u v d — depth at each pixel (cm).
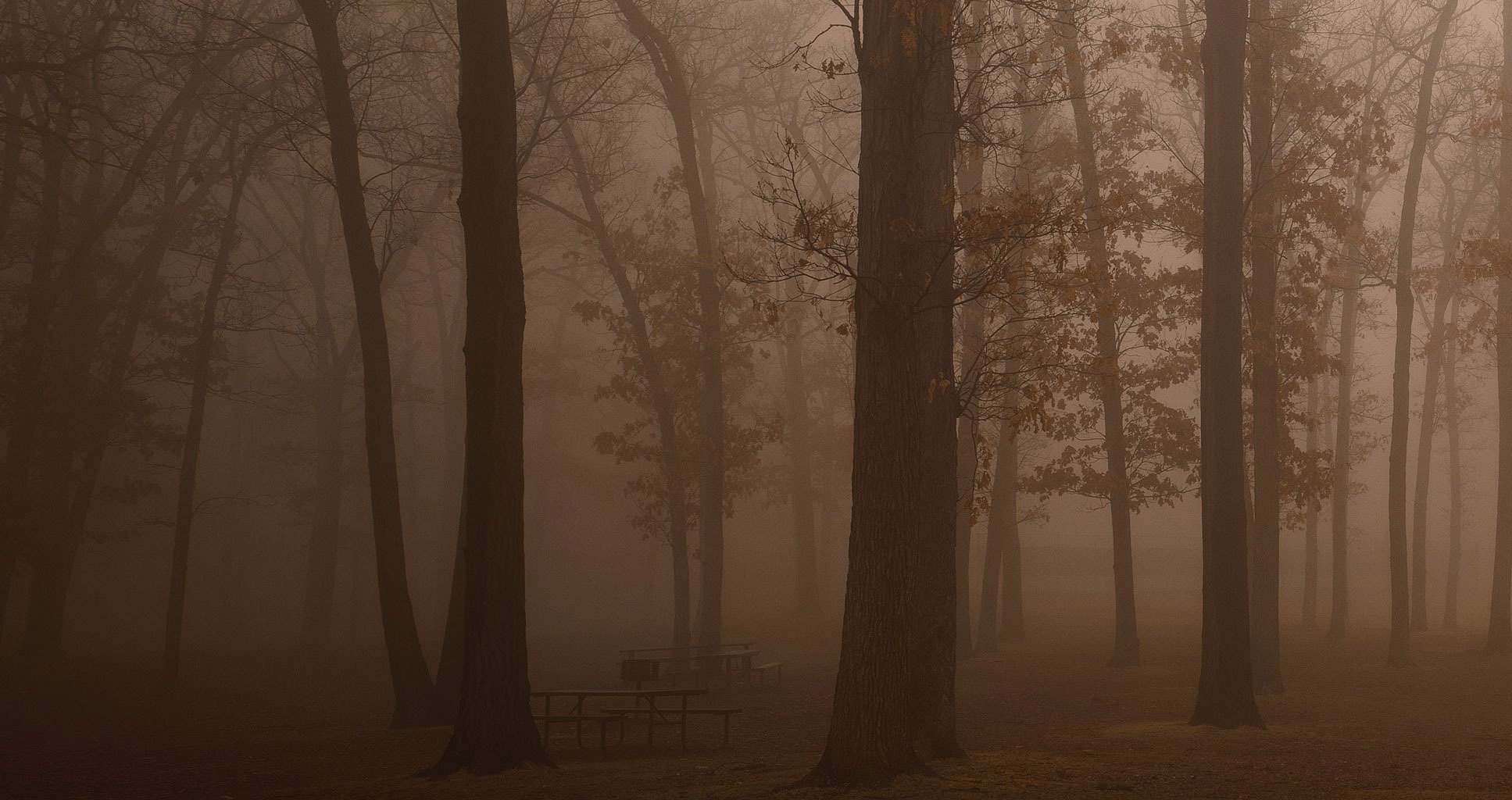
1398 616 2147
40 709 1884
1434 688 1850
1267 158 1991
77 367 2483
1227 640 1470
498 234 1220
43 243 2456
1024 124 2573
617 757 1219
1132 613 2264
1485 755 1190
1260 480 1894
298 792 986
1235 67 1573
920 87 1002
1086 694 1878
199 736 1561
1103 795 871
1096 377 2253
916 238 967
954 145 1153
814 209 999
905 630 913
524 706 1145
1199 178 2170
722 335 2708
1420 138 2355
